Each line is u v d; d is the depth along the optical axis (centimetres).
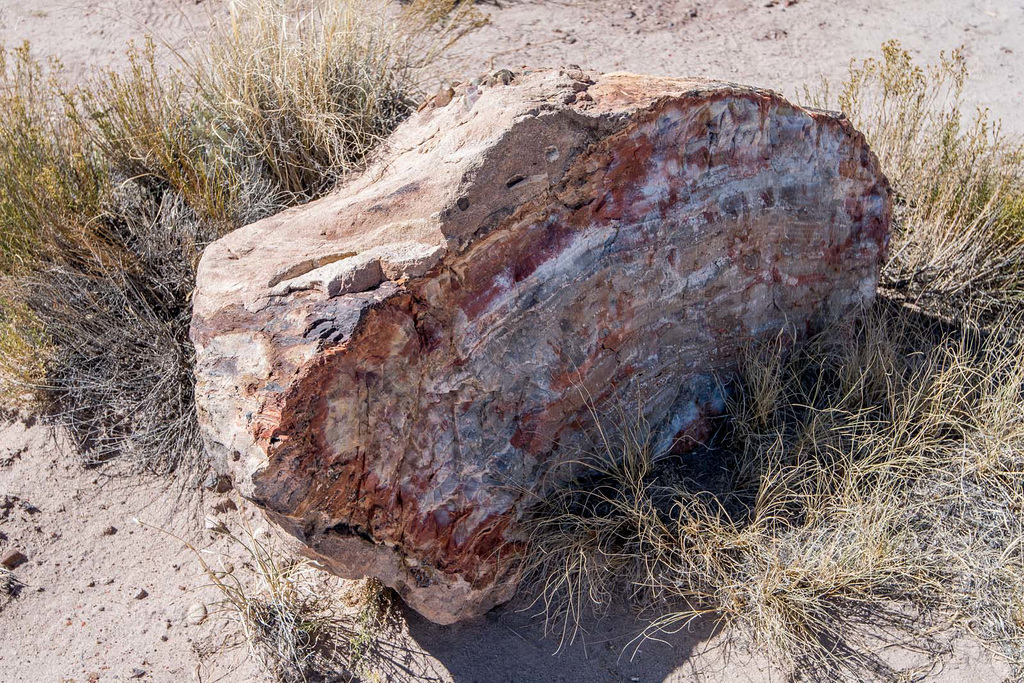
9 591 327
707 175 337
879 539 318
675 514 336
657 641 304
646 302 335
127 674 300
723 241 348
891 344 400
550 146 294
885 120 545
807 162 362
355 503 249
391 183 295
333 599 316
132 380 386
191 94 500
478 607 306
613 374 336
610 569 320
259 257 264
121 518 352
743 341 380
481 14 694
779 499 339
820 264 385
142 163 452
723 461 362
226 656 303
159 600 325
